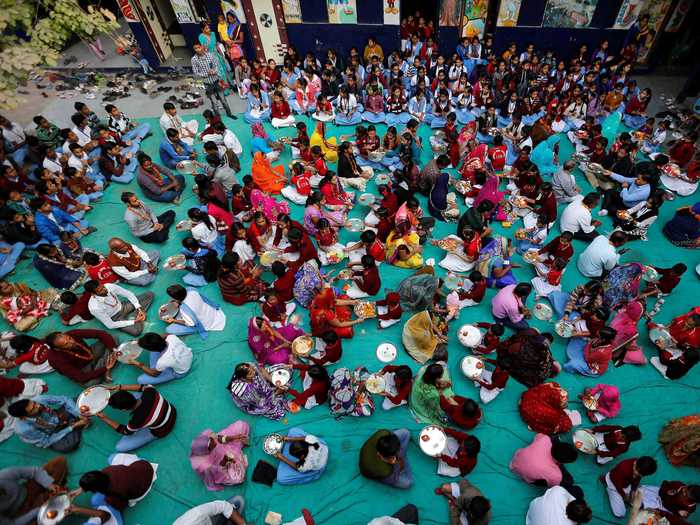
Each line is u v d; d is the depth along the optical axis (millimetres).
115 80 14367
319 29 13570
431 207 9031
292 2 12969
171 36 15273
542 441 5363
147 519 5320
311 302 7297
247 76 13102
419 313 6559
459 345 6926
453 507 5121
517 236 8352
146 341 5906
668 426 5648
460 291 7387
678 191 9398
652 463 4727
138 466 5355
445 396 5918
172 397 6488
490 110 10977
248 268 7609
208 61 12969
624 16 12148
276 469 5637
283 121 12078
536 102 11500
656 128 11234
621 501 5195
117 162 10461
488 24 13602
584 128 10789
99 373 6430
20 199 8906
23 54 8070
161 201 9711
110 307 6973
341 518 5254
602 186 9500
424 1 15641
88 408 5707
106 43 16172
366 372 6449
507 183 9992
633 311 6215
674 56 13320
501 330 6238
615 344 6410
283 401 6223
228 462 5477
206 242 8234
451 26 13203
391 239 8219
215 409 6332
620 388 6348
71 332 6469
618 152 9109
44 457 5867
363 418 6109
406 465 5547
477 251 7691
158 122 12422
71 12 8633
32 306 7461
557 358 6723
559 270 7309
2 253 8367
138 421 5539
